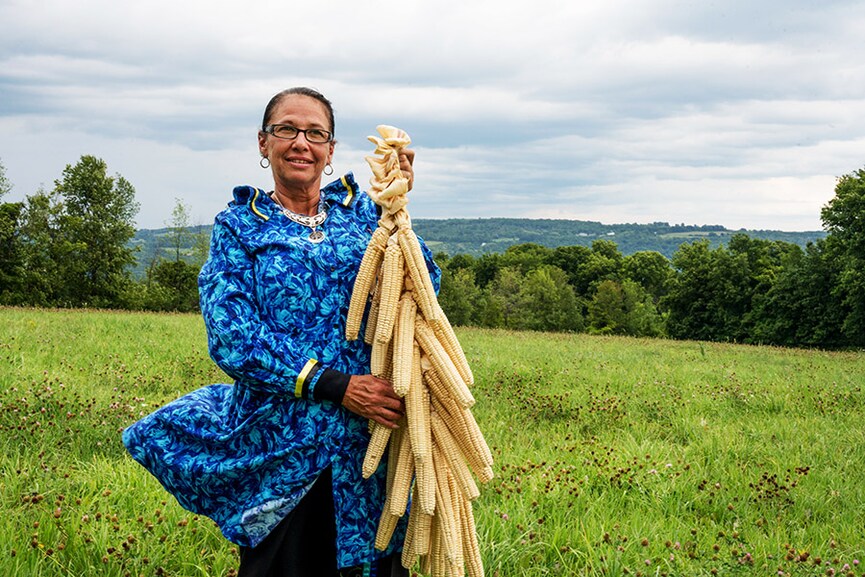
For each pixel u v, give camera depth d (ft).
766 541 15.53
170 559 13.29
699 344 84.69
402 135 9.89
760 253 232.94
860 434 27.12
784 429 27.63
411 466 9.55
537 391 34.53
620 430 26.81
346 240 10.04
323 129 10.01
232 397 10.09
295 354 9.38
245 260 9.71
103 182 202.80
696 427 27.32
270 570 9.71
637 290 296.30
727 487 19.71
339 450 9.64
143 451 9.96
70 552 13.08
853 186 179.63
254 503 9.52
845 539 16.21
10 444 19.98
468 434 9.58
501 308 288.30
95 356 36.88
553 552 14.57
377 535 9.69
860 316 173.58
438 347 9.46
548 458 21.66
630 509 17.85
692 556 14.69
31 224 190.70
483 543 14.25
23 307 81.30
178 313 84.64
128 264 207.21
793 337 198.08
